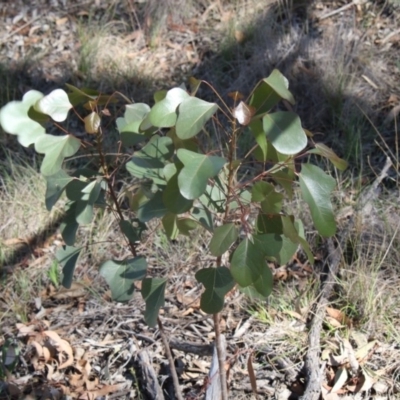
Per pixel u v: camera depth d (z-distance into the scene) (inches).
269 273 36.6
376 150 83.4
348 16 99.3
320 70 92.0
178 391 49.1
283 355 57.4
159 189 38.6
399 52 94.4
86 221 37.9
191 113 33.6
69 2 108.3
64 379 57.5
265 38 96.5
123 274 38.3
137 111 40.2
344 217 73.1
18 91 96.3
